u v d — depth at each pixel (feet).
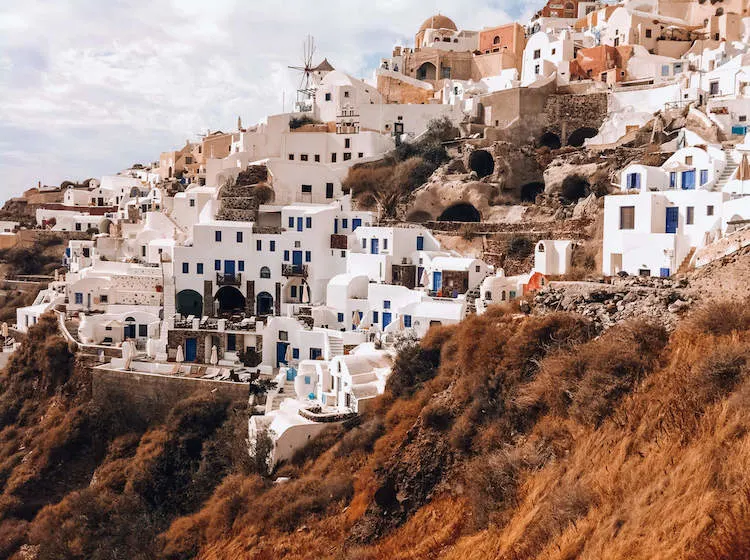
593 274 152.15
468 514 83.87
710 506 56.18
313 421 135.64
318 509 107.55
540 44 304.71
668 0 328.70
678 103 231.09
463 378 103.35
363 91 307.17
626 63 280.31
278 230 219.82
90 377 182.91
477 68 338.75
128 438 169.37
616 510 64.34
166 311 217.97
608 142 244.22
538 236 194.80
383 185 253.03
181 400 167.73
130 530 134.82
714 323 82.33
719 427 65.36
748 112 205.87
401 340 154.61
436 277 191.11
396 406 118.83
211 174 290.15
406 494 95.35
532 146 257.34
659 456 67.77
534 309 108.68
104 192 367.25
